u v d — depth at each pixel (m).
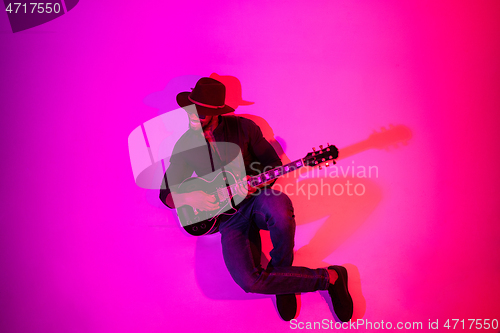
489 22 2.09
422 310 1.82
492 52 2.09
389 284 1.87
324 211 2.03
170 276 1.96
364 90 2.12
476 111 2.07
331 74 2.14
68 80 2.20
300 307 1.83
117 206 2.10
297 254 1.97
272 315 1.83
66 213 2.09
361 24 2.14
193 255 1.99
